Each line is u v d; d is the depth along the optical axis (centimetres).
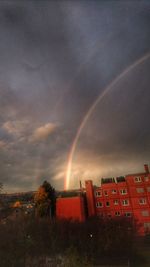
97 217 3700
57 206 4481
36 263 1655
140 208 4750
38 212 4538
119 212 4809
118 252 2905
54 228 2591
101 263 2320
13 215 2569
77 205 4397
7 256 1531
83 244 2644
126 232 3250
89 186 5006
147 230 4322
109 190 5025
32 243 1827
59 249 2258
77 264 1822
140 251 2947
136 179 4994
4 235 1748
